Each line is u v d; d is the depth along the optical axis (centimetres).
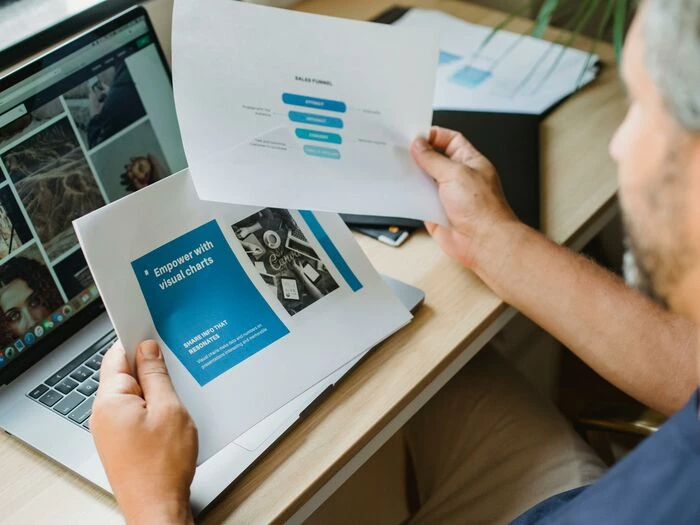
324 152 84
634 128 46
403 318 83
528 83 121
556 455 96
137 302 75
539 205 100
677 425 54
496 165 104
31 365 84
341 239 86
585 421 102
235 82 79
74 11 109
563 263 86
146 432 68
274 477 73
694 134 42
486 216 87
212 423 72
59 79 85
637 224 48
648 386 83
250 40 77
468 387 106
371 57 79
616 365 84
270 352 77
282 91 80
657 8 42
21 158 83
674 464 53
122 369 73
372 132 83
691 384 82
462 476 98
